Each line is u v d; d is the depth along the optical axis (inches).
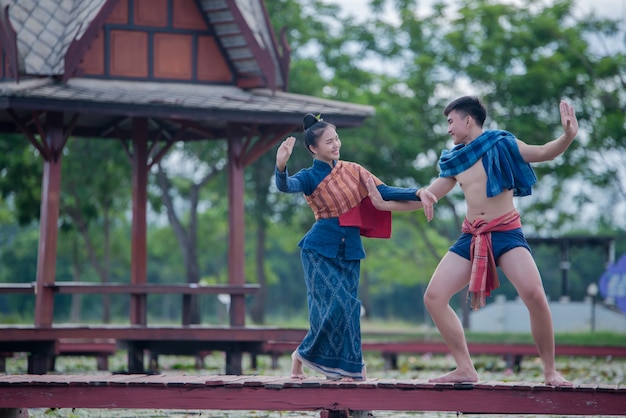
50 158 585.3
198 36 629.0
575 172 1373.0
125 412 440.5
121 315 2444.6
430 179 1375.5
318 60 1406.3
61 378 334.3
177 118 592.1
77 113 592.1
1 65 610.5
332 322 319.0
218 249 2070.6
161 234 2001.7
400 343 754.8
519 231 317.7
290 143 308.5
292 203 1405.0
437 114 1406.3
